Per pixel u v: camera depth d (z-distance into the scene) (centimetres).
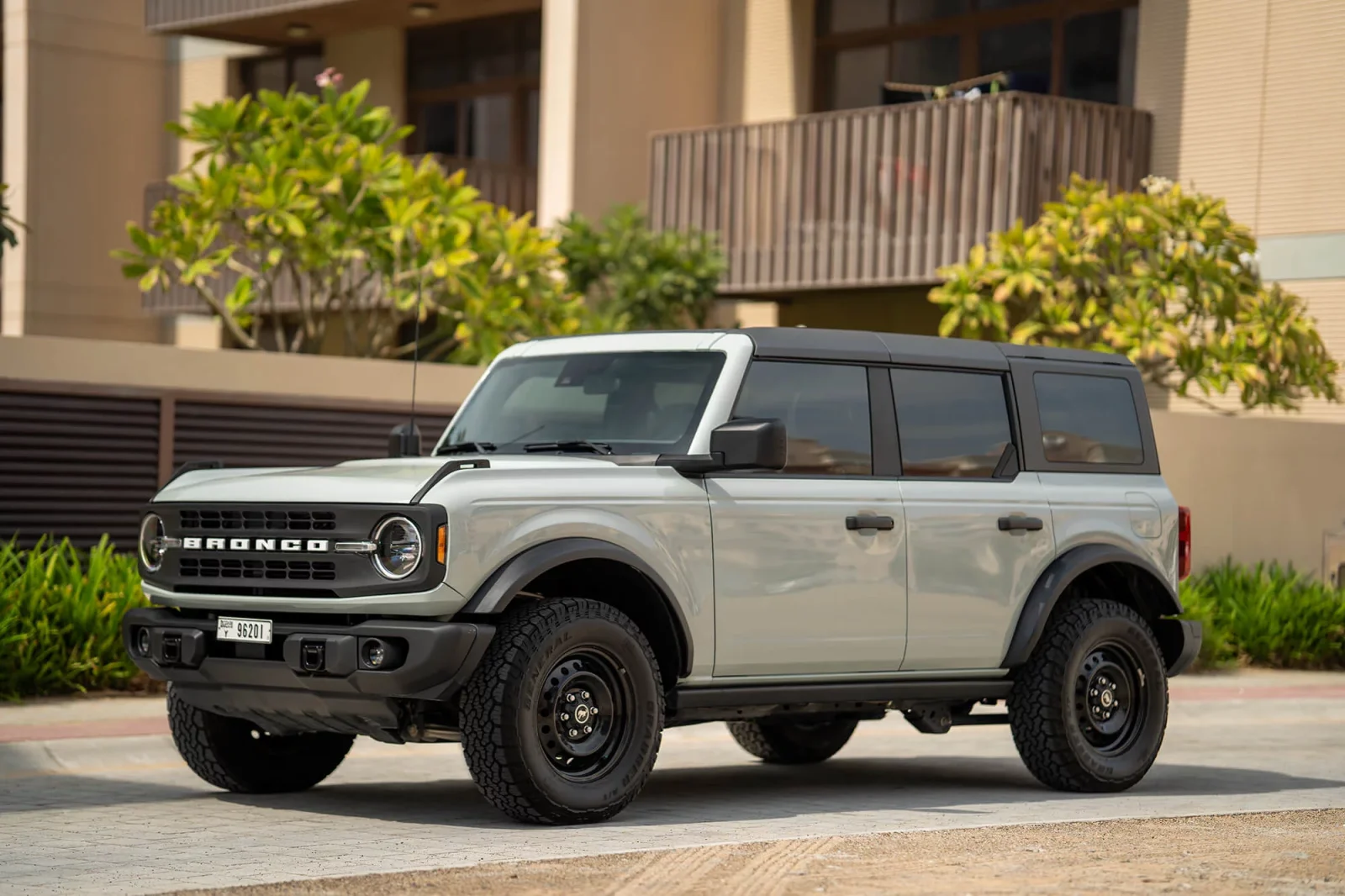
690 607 1061
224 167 2238
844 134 2512
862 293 2772
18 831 1022
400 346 2856
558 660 1013
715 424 1088
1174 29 2555
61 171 3388
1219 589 2203
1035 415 1239
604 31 2794
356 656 984
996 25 2722
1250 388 2242
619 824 1047
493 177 2928
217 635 1050
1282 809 1142
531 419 1155
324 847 959
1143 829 1019
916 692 1172
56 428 1734
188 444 1808
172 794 1190
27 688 1588
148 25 3206
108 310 3450
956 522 1175
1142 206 2216
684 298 2559
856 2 2861
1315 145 2445
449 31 3238
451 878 853
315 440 1883
